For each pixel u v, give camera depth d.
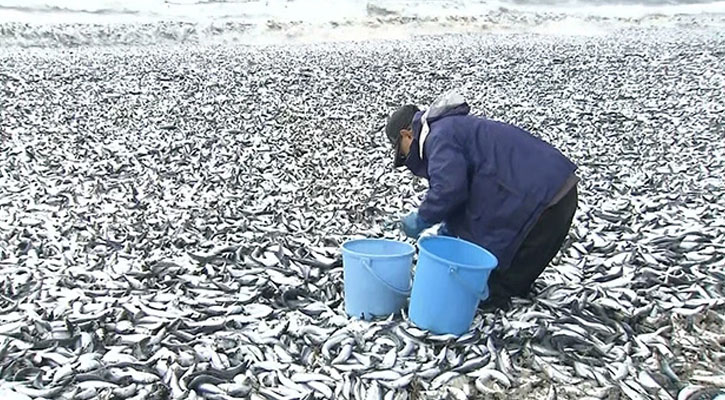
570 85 13.62
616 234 5.39
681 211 6.03
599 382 3.24
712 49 18.50
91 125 9.88
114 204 6.20
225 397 3.08
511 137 3.54
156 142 8.91
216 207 6.13
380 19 24.92
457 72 15.36
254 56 17.92
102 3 24.45
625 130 9.76
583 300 4.03
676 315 3.92
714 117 10.46
